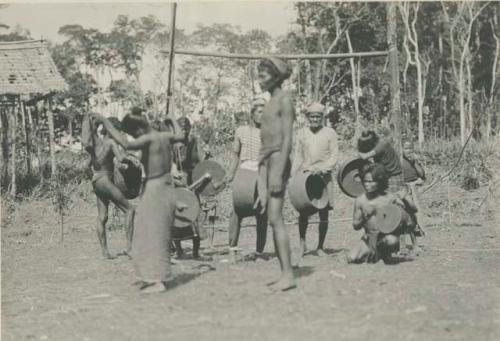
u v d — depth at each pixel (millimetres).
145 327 5133
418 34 35219
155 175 6457
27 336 5074
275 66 6145
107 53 33406
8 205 14570
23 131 19672
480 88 32750
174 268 7457
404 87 31469
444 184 14906
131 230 8633
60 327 5293
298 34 31922
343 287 6172
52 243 10766
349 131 21375
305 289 6086
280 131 6082
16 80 18062
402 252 8602
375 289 6098
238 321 5125
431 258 8070
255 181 7426
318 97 31656
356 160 8297
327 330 4820
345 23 33281
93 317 5559
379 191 7574
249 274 6898
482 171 14852
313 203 7871
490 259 8000
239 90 27266
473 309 5441
